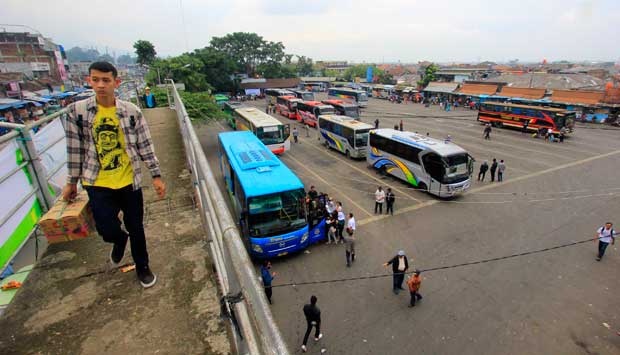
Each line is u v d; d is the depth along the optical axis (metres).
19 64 45.00
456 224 13.68
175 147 8.29
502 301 9.24
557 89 37.53
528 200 15.77
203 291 2.52
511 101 36.72
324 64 136.12
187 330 2.19
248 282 1.09
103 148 2.20
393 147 18.61
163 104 21.61
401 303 9.30
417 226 13.61
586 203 15.24
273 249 10.90
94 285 2.61
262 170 12.09
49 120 3.68
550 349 7.69
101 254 3.01
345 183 18.69
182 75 46.75
